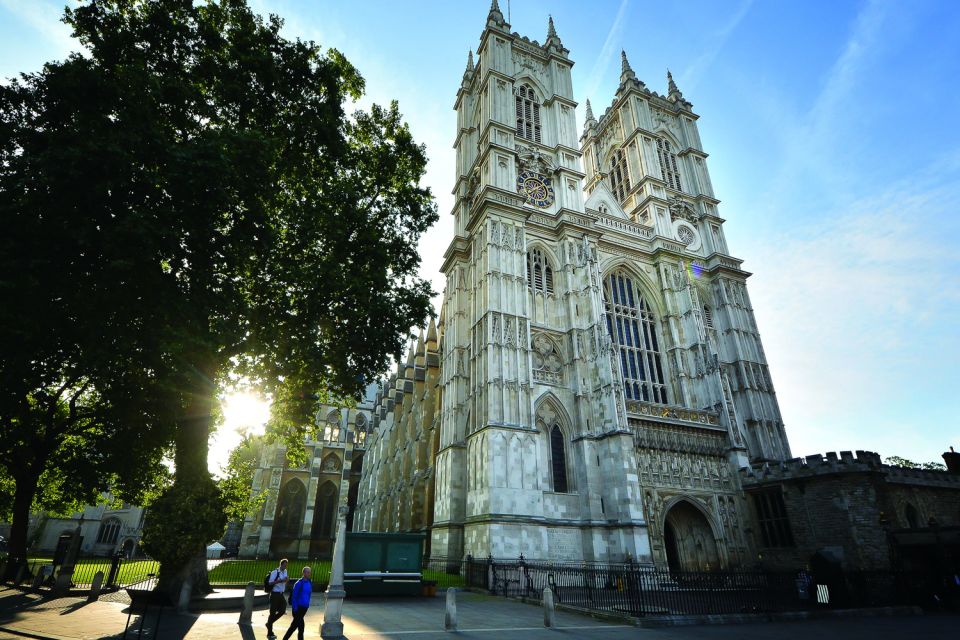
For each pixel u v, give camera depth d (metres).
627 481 38.22
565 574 33.59
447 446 46.78
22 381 18.28
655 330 54.00
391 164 28.19
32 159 15.75
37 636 15.21
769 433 50.78
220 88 22.22
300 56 25.52
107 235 16.27
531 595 28.67
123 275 17.25
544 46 66.06
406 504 61.34
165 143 17.97
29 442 25.88
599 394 42.84
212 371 21.14
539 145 56.97
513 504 36.91
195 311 19.06
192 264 20.00
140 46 21.81
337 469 77.06
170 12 22.28
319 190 26.05
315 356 22.77
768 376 54.25
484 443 39.03
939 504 38.28
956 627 20.48
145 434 25.09
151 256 16.77
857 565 33.34
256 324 21.88
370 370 25.83
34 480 28.33
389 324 25.28
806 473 37.59
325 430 77.94
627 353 50.59
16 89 17.67
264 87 23.95
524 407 41.03
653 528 39.31
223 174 18.23
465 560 35.97
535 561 35.16
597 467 40.91
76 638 14.88
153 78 18.39
